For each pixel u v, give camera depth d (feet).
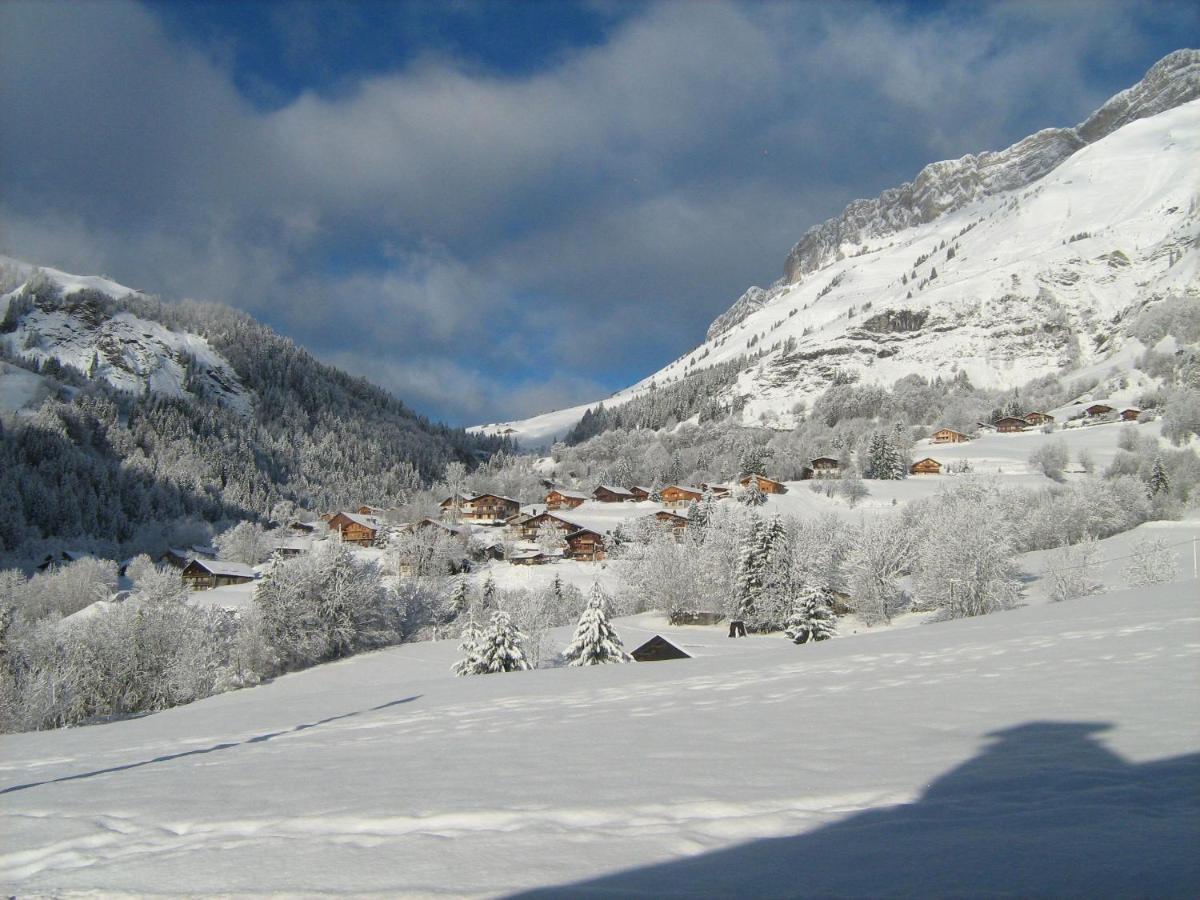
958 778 22.40
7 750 59.88
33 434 447.83
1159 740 24.86
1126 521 255.09
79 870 20.26
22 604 236.63
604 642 121.29
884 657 58.44
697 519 332.60
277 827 22.85
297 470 648.38
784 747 28.58
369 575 197.88
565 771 27.30
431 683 89.40
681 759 27.78
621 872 16.39
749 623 197.16
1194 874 13.65
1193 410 388.78
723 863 16.56
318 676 164.45
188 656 146.82
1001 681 39.37
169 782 33.50
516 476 592.60
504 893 15.62
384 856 18.76
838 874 15.26
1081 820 17.61
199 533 418.10
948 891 13.89
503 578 285.02
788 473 494.59
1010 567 161.68
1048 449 381.60
